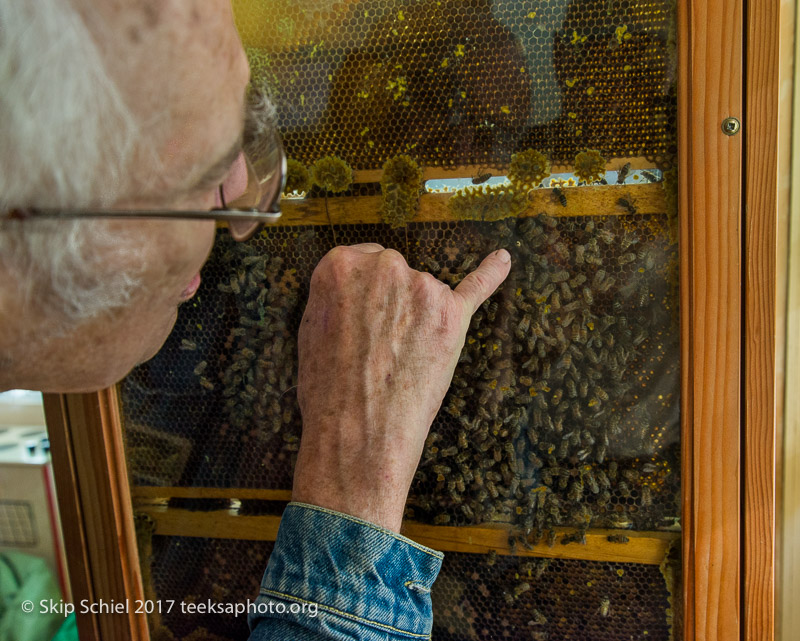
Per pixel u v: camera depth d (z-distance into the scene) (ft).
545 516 1.77
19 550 2.48
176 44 1.08
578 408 1.73
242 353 1.85
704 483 1.62
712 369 1.60
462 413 1.79
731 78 1.53
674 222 1.64
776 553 2.06
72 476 1.87
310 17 1.72
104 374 1.32
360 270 1.60
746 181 1.55
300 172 1.79
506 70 1.68
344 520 1.43
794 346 2.02
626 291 1.70
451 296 1.60
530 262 1.73
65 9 0.95
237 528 1.90
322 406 1.55
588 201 1.68
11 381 1.25
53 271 1.10
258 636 1.37
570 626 1.81
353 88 1.74
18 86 0.94
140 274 1.17
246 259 1.82
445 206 1.74
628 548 1.73
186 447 1.92
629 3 1.60
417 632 1.43
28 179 1.01
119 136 1.07
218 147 1.16
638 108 1.64
